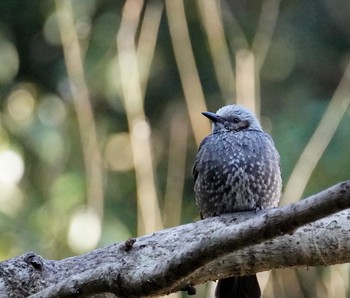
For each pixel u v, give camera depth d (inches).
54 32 592.7
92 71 558.6
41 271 268.4
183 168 512.7
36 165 550.6
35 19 598.5
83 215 517.7
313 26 622.2
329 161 542.9
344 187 206.5
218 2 498.0
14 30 600.1
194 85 475.8
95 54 562.3
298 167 492.4
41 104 574.6
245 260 273.4
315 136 508.1
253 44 531.2
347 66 565.0
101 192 500.7
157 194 524.1
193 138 564.1
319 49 617.6
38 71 596.7
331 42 629.0
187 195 569.6
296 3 624.1
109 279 232.8
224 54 488.7
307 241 271.1
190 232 279.7
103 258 273.4
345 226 270.7
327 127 513.0
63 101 577.9
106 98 567.2
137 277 229.8
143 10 564.4
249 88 434.6
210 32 480.7
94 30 566.3
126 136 570.6
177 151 547.5
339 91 542.3
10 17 597.6
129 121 466.6
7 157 540.4
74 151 551.5
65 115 564.1
